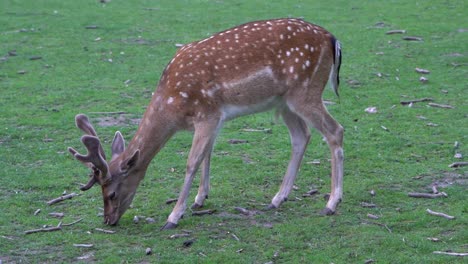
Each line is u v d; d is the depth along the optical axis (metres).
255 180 11.97
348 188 11.52
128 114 15.41
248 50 10.44
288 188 11.04
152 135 10.40
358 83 17.52
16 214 10.62
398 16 24.69
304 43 10.57
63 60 19.56
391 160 12.79
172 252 9.38
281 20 10.81
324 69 10.72
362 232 9.86
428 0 27.33
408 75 18.12
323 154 13.20
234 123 14.88
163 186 11.77
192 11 25.66
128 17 24.66
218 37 10.62
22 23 23.53
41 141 13.78
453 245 9.46
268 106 10.71
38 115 15.24
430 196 11.07
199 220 10.38
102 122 14.89
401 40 21.48
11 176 12.05
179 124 10.46
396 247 9.39
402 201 11.00
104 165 9.97
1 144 13.59
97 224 10.33
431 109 15.57
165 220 10.45
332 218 10.38
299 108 10.61
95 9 25.88
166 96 10.38
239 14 25.05
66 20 24.06
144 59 19.69
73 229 10.15
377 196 11.21
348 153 13.11
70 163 12.71
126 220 10.48
